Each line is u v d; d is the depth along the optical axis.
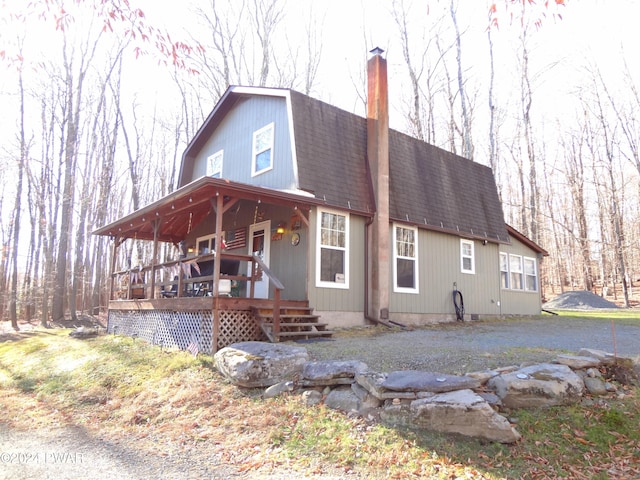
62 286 19.69
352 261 10.82
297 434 4.79
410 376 5.09
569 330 10.46
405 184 12.60
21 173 22.39
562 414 4.70
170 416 5.75
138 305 10.76
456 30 22.39
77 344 10.65
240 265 12.19
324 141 11.04
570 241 33.91
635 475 3.78
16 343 12.74
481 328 11.13
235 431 5.06
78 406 6.60
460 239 13.90
